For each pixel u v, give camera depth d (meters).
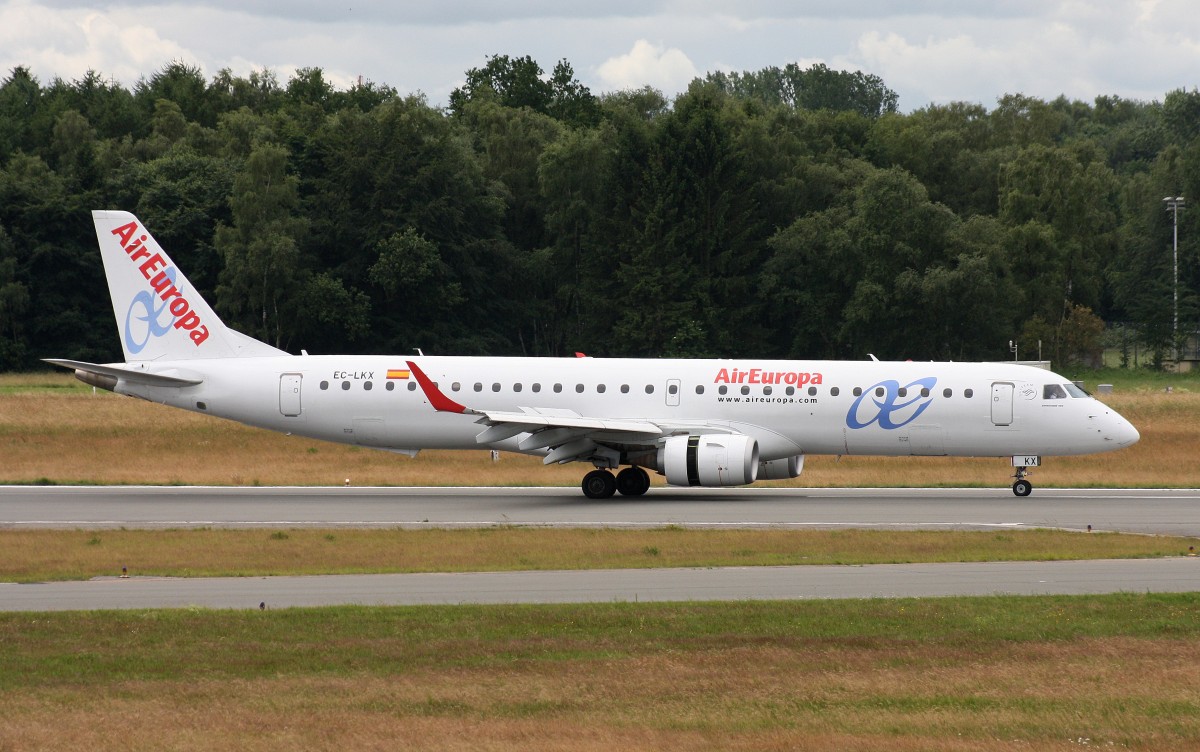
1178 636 69.06
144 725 52.41
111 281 160.25
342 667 62.12
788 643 67.25
